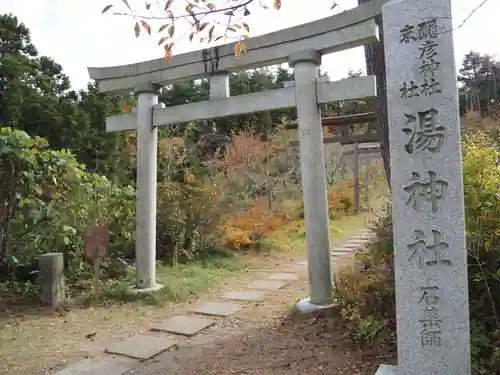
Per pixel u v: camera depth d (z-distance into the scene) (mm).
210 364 3549
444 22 2734
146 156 5914
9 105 12734
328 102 4754
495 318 3146
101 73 6285
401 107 2814
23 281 5766
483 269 3307
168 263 7680
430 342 2652
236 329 4461
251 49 5223
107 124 6340
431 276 2674
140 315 4988
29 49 15164
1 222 5469
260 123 19281
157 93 6121
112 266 6762
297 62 4871
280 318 4684
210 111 5539
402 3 2850
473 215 3330
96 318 4855
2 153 5168
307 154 4793
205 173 11375
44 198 5965
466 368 2572
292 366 3398
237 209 10969
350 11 4492
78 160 13531
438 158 2703
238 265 7996
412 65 2799
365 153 16844
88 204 6480
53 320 4746
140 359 3703
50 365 3588
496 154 3428
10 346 3994
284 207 13828
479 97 20828
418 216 2727
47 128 13109
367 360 3396
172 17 2516
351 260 8141
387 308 3771
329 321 4258
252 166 14516
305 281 6797
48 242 5930
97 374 3406
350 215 15344
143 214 5859
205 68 5562
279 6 2529
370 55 4684
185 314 5035
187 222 8328
